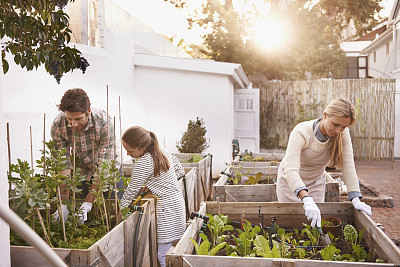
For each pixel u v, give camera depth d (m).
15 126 4.68
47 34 2.61
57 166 2.47
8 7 2.45
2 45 2.71
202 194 5.69
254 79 16.70
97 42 7.70
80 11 7.17
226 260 2.27
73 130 3.22
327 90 13.33
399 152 14.15
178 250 2.42
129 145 3.11
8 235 2.01
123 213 2.71
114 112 7.57
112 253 2.40
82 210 2.74
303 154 3.41
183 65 9.30
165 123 9.54
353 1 19.16
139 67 9.47
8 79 4.86
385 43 21.16
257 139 12.31
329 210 3.49
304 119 13.49
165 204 3.25
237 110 12.36
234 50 16.25
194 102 9.48
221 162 9.49
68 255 2.13
